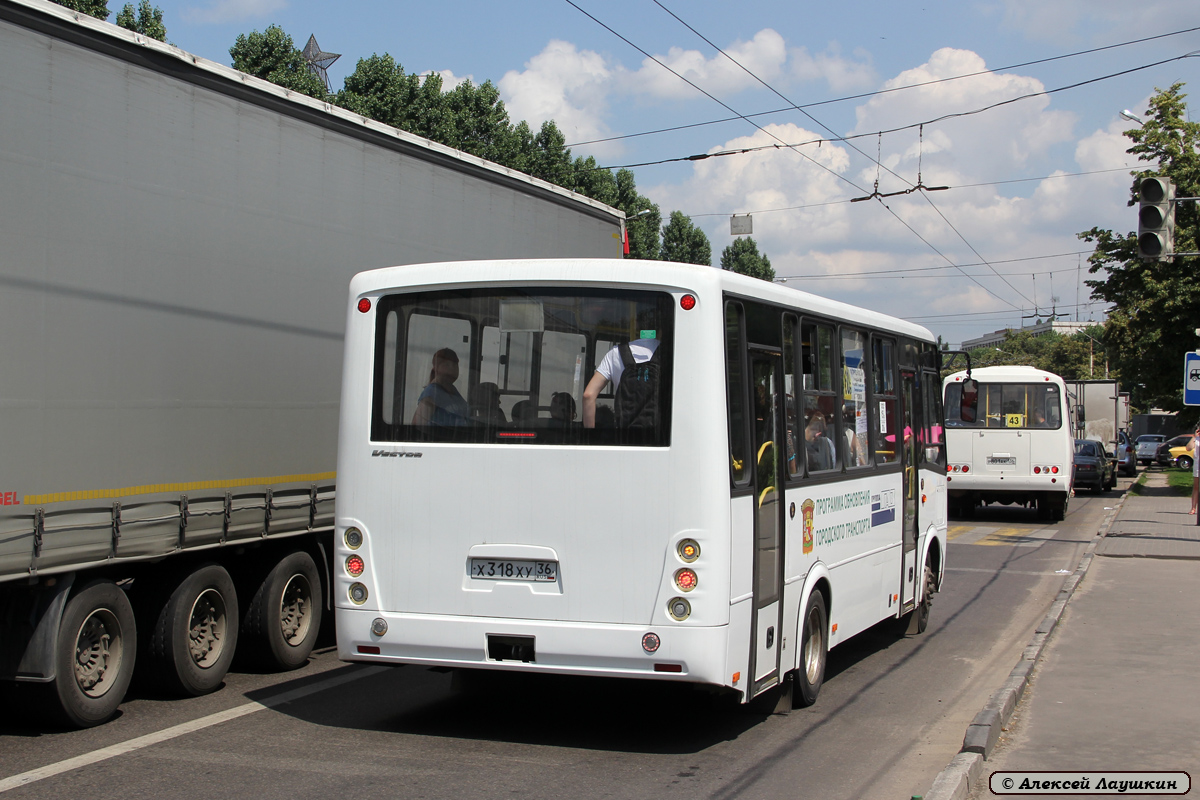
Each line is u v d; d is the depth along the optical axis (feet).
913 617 36.40
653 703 25.80
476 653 21.25
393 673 28.58
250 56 96.99
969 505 84.74
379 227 30.09
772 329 23.65
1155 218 46.37
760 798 18.95
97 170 21.52
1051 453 79.15
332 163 28.35
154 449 22.85
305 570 28.63
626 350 20.98
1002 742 22.04
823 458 26.66
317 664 29.66
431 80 115.85
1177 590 44.42
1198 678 28.19
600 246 42.75
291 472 27.12
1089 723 23.50
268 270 26.16
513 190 36.60
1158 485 133.08
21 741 21.45
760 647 22.31
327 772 19.66
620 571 20.56
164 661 24.50
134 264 22.36
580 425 21.01
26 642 21.11
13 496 19.62
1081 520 82.79
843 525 27.91
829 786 19.76
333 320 28.43
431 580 21.58
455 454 21.61
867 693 27.89
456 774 19.74
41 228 20.30
